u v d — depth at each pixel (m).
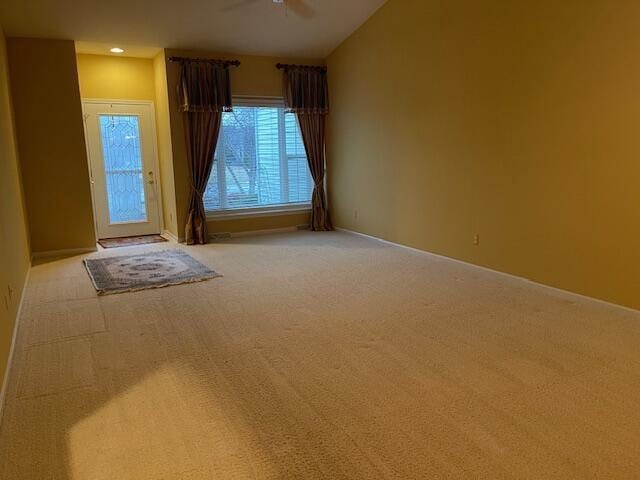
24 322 3.64
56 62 5.91
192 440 2.13
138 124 7.24
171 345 3.19
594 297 3.81
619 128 3.49
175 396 2.52
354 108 6.77
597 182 3.69
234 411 2.37
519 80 4.24
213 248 6.37
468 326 3.41
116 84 7.00
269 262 5.47
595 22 3.57
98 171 7.09
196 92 6.55
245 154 7.22
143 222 7.48
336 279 4.70
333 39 6.75
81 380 2.71
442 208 5.34
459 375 2.68
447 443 2.07
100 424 2.27
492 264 4.76
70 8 5.18
